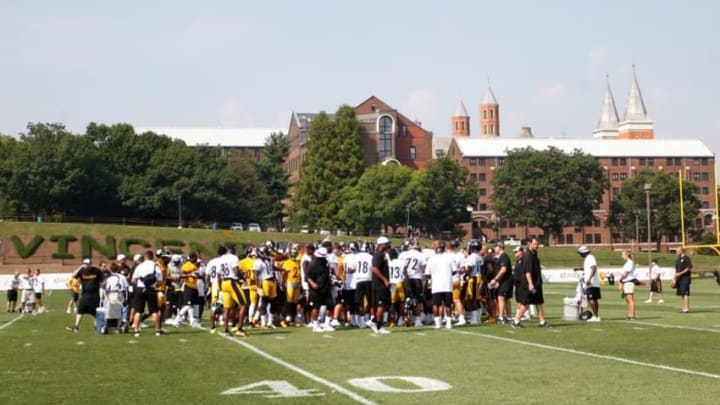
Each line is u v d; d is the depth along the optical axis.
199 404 15.51
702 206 195.38
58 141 144.75
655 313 36.72
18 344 26.58
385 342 25.38
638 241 160.88
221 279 28.50
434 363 20.47
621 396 15.68
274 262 32.50
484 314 36.00
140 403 15.69
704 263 112.94
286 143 182.50
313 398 15.95
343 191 146.38
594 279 31.77
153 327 33.03
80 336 29.28
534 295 29.30
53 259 107.06
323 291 29.81
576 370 18.94
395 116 175.62
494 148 192.50
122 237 113.06
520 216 160.88
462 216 152.88
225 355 22.86
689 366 19.38
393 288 30.52
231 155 185.38
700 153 196.38
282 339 26.92
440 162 151.00
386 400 15.63
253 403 15.51
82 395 16.64
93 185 141.88
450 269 29.66
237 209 155.88
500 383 17.31
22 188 138.00
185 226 144.38
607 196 192.38
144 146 153.50
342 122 151.00
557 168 159.75
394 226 146.25
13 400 16.16
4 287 80.06
